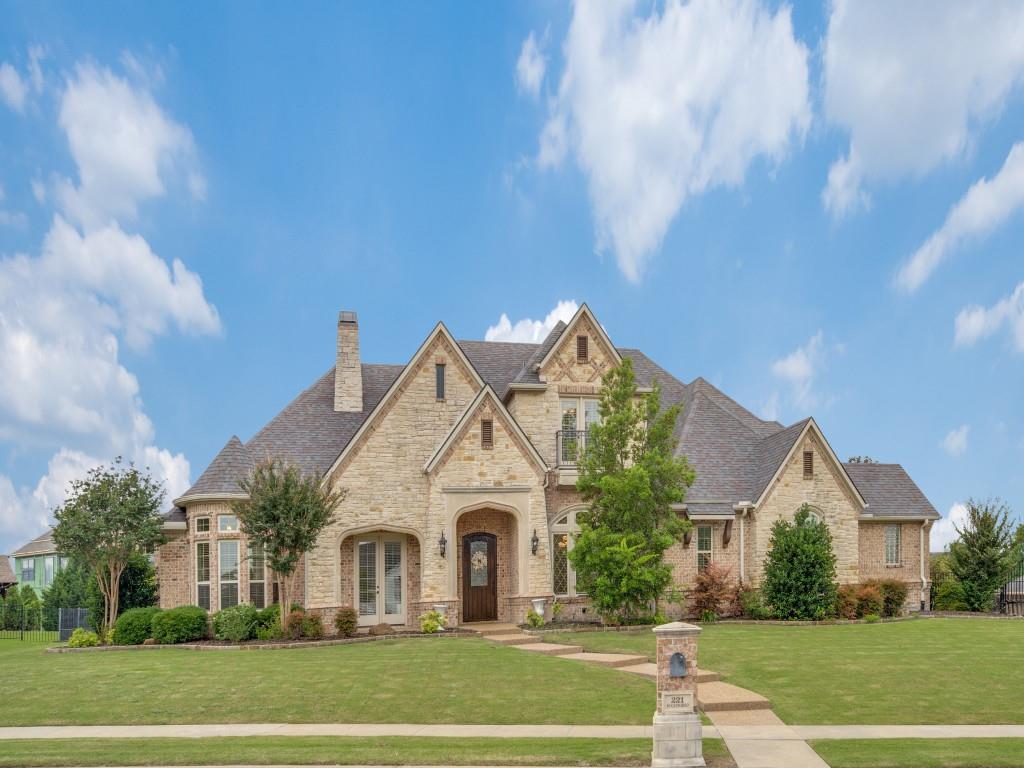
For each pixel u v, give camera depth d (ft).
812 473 97.25
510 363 105.91
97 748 40.45
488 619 90.22
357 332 100.73
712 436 104.27
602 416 87.20
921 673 56.03
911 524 108.06
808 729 42.63
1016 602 106.22
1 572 186.50
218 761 37.37
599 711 46.70
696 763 35.73
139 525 84.07
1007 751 37.63
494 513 91.66
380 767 36.27
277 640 77.20
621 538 80.69
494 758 36.81
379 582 87.97
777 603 89.56
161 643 78.38
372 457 87.15
